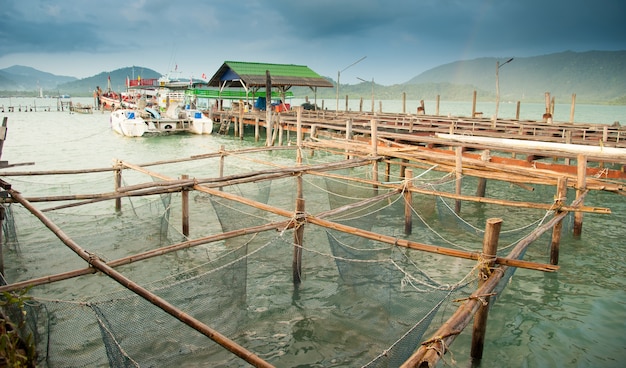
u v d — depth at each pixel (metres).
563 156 14.84
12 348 5.29
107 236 10.99
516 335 7.84
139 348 6.03
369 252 8.32
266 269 10.13
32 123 51.19
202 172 23.23
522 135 20.73
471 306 5.81
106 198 10.95
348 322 7.83
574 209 9.86
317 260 10.25
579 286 9.68
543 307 8.80
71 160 26.75
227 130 40.72
